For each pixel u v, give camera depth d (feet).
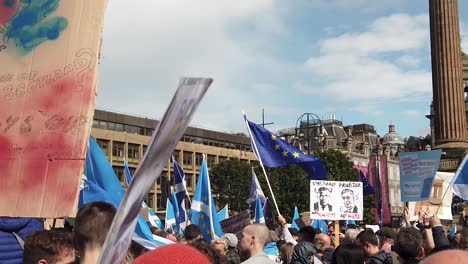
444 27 105.29
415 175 53.31
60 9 20.83
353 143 450.71
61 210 19.29
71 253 14.74
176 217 66.59
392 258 30.96
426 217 32.12
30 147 19.99
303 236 36.14
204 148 413.80
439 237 29.86
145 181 9.41
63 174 19.58
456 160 98.99
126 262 16.69
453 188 48.32
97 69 20.30
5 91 20.58
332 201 56.65
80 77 20.26
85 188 29.22
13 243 20.74
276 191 277.03
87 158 29.50
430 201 59.88
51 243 14.47
